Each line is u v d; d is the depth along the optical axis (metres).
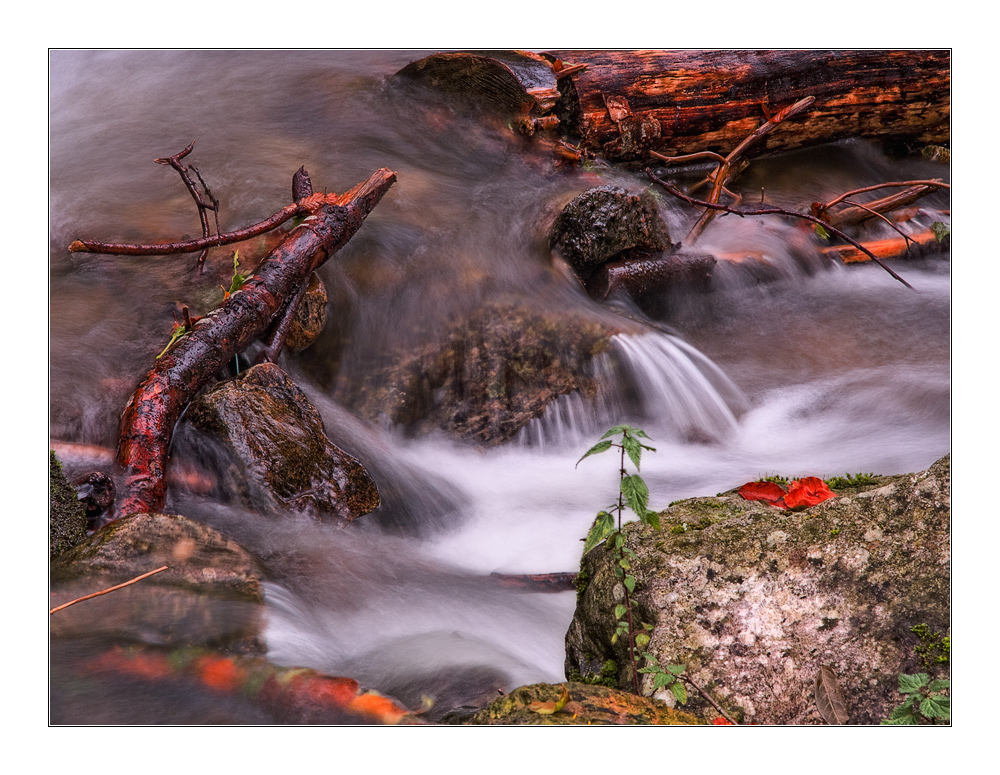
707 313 3.74
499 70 4.06
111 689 2.05
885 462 3.04
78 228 3.46
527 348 3.23
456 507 2.95
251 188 3.81
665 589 2.07
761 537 2.10
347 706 2.04
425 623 2.38
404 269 3.37
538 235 3.63
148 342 3.02
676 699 1.96
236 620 2.15
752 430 3.29
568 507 2.94
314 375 3.13
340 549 2.53
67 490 2.39
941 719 1.94
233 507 2.55
